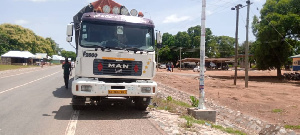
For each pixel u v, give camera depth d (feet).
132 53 27.20
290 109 42.63
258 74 167.73
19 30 323.57
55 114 27.76
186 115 29.71
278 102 49.85
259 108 44.04
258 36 128.67
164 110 32.83
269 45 124.88
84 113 28.48
